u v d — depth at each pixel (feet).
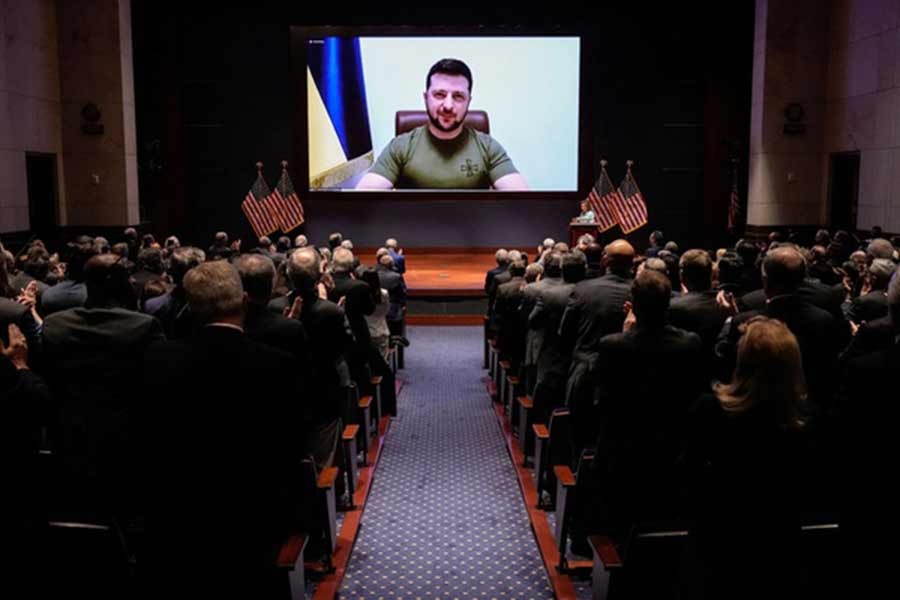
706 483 9.07
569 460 17.37
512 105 59.31
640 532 10.73
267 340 12.26
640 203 57.72
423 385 31.71
